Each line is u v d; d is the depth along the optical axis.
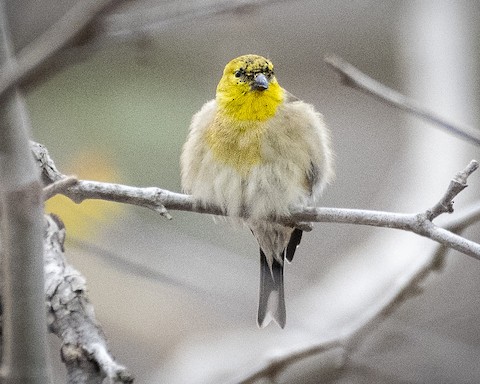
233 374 12.08
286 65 16.92
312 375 10.70
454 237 6.40
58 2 13.22
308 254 14.97
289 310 12.41
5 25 4.36
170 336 13.93
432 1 16.42
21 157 4.50
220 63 15.95
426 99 15.58
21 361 4.64
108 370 5.23
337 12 16.86
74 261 13.93
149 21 6.33
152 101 14.62
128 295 14.12
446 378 11.04
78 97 14.30
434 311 12.39
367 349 10.90
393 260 13.08
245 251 13.75
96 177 13.53
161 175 13.97
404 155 15.57
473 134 7.32
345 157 16.31
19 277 4.60
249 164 8.04
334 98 16.86
